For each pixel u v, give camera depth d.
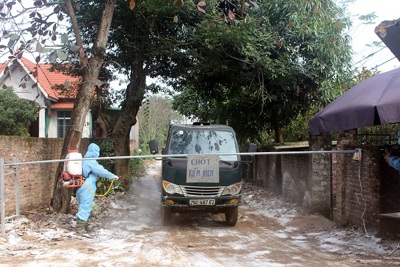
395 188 7.71
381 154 7.67
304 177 11.49
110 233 8.54
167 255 6.68
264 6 13.65
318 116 8.35
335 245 7.43
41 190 10.31
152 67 14.54
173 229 9.19
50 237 7.62
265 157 16.38
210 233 8.77
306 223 9.53
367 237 7.63
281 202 12.80
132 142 31.28
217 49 13.22
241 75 14.53
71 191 9.80
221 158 9.46
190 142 9.73
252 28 12.79
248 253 6.91
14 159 8.89
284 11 13.70
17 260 6.01
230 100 17.70
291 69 13.70
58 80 22.56
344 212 8.97
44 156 10.45
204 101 20.30
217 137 9.89
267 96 14.05
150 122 42.28
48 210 9.80
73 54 12.41
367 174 7.99
